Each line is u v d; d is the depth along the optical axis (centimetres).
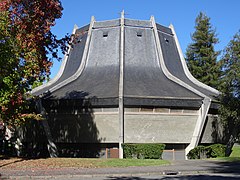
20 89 2011
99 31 4044
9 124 2120
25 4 1966
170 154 3234
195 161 2527
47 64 2052
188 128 3238
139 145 2811
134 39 3925
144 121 3127
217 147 3106
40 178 1575
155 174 1791
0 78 1841
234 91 3228
